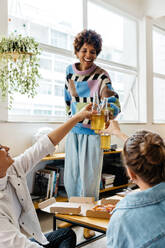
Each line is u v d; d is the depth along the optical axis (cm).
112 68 460
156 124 534
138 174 84
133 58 514
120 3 464
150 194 82
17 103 333
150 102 518
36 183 318
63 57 385
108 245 86
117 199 185
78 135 211
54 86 376
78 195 219
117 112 188
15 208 103
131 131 474
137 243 78
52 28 374
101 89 199
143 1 504
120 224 83
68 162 220
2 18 292
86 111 141
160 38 592
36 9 355
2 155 93
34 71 267
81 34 201
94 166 207
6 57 253
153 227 78
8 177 102
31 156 112
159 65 588
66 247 123
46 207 181
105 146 166
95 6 439
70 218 166
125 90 500
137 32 516
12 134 304
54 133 119
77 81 208
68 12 394
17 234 86
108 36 463
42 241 112
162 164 81
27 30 344
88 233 231
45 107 366
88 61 203
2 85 263
